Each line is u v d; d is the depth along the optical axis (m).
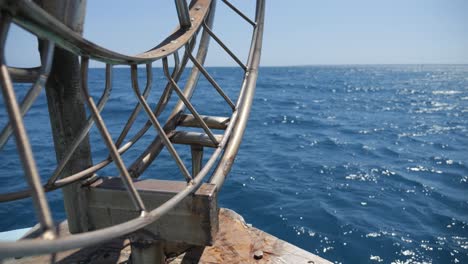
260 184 8.49
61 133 2.19
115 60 1.74
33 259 2.81
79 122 2.21
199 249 2.92
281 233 6.22
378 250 5.70
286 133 15.06
